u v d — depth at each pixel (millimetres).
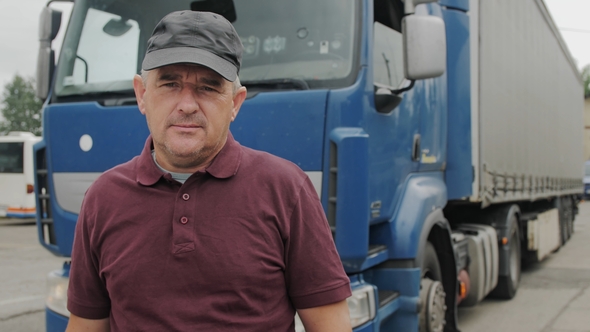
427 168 4566
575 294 7613
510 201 7590
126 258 1552
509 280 7164
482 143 5695
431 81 4648
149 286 1529
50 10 4164
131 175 1652
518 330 5859
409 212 3982
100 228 1616
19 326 5539
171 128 1589
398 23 4023
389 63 3854
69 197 3695
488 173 5977
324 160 3211
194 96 1597
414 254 3920
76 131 3686
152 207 1572
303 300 1653
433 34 3477
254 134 3314
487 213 7133
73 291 1729
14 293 7137
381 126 3643
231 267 1518
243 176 1610
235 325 1523
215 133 1602
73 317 1748
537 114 8891
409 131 4148
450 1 5270
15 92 63875
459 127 5176
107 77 3799
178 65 1570
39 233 3859
